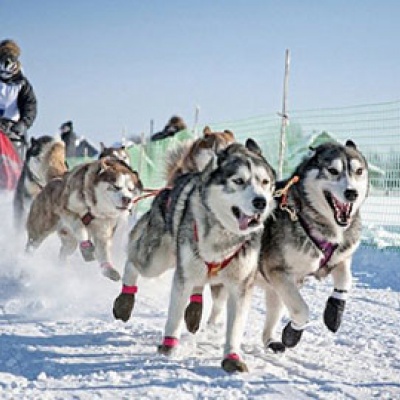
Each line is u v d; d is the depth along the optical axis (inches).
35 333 170.2
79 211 235.5
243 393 127.6
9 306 201.0
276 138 400.2
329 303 161.2
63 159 295.6
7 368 142.4
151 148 499.2
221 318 181.5
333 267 160.7
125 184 232.8
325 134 369.1
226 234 144.1
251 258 146.6
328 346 167.5
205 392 127.4
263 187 146.7
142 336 169.8
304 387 132.3
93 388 129.2
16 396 123.7
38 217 257.4
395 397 128.1
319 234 154.3
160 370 140.6
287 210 156.1
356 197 153.5
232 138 246.7
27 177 295.0
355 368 148.3
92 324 181.0
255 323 189.3
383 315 204.1
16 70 333.4
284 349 161.0
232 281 147.3
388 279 266.4
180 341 164.9
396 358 157.5
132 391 127.6
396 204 352.2
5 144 327.9
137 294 223.5
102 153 313.4
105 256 234.7
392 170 349.4
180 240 150.5
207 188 146.2
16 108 337.1
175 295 152.3
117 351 155.6
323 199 156.1
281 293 155.1
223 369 142.4
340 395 128.2
